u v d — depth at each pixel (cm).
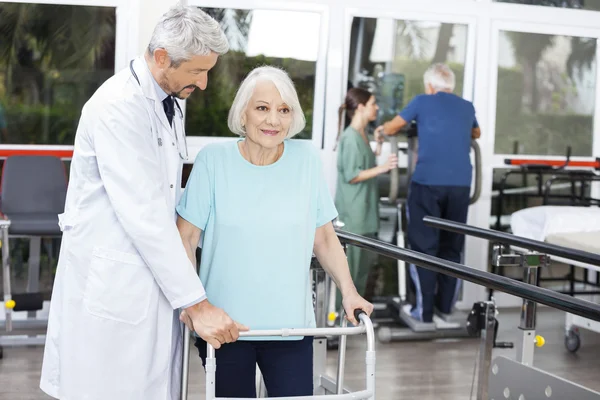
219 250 194
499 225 524
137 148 186
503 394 275
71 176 199
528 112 539
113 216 191
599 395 237
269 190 195
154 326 193
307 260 200
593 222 420
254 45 487
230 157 196
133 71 192
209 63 187
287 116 190
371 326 186
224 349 196
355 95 464
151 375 195
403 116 462
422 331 472
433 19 506
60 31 470
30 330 465
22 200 463
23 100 475
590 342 474
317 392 277
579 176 511
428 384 388
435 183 463
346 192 464
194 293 183
